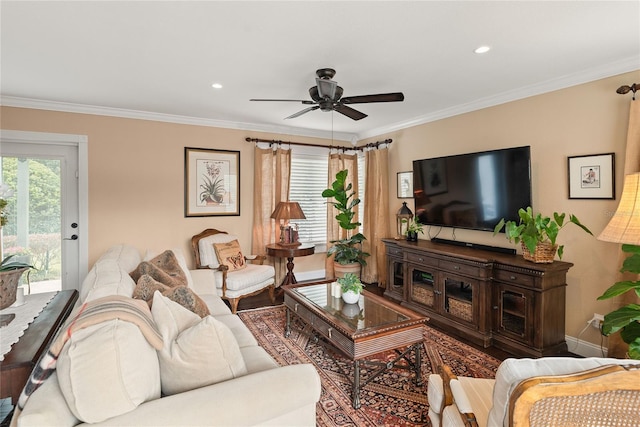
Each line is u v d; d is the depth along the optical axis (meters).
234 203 4.64
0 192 1.85
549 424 0.89
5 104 3.39
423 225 4.30
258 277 3.91
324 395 2.18
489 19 1.94
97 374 0.99
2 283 1.77
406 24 2.00
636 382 0.84
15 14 1.86
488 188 3.34
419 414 1.99
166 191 4.20
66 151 3.79
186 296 1.79
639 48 2.32
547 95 3.01
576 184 2.81
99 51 2.34
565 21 1.96
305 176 5.24
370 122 4.57
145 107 3.79
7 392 1.25
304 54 2.41
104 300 1.31
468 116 3.73
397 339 2.19
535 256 2.72
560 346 2.73
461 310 3.18
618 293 1.80
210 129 4.45
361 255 4.78
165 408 1.06
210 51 2.35
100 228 3.86
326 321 2.33
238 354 1.31
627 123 2.52
